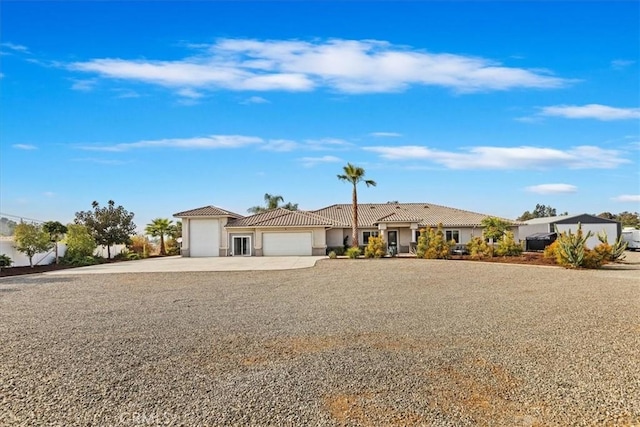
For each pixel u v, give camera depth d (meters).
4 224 34.25
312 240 42.41
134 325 10.16
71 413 5.25
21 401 5.61
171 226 52.06
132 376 6.51
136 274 23.70
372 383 6.08
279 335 8.98
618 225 47.88
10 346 8.34
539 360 7.07
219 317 11.01
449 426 4.82
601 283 17.47
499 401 5.46
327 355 7.45
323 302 13.26
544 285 16.91
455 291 15.37
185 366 6.95
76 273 24.92
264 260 34.84
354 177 40.72
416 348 7.85
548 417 5.02
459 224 44.12
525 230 52.44
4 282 20.69
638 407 5.26
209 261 35.03
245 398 5.62
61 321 10.80
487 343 8.16
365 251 36.75
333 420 4.98
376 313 11.30
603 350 7.65
